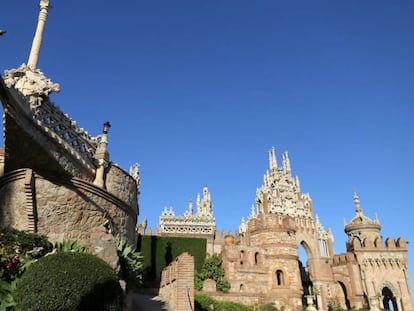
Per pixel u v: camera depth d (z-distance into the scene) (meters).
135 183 21.69
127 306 15.63
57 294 8.98
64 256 9.91
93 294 9.56
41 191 15.38
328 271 62.09
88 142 18.08
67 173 16.02
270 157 72.75
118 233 18.66
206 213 58.62
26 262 10.70
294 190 69.44
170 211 54.88
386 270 58.66
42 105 14.75
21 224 14.70
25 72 14.62
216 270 41.38
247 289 41.50
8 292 9.77
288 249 44.94
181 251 43.69
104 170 18.58
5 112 12.48
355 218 66.69
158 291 25.89
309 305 41.72
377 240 61.34
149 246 42.78
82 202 16.66
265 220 47.09
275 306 40.62
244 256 43.56
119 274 14.43
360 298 56.75
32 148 14.21
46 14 18.00
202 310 29.31
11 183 15.20
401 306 56.41
